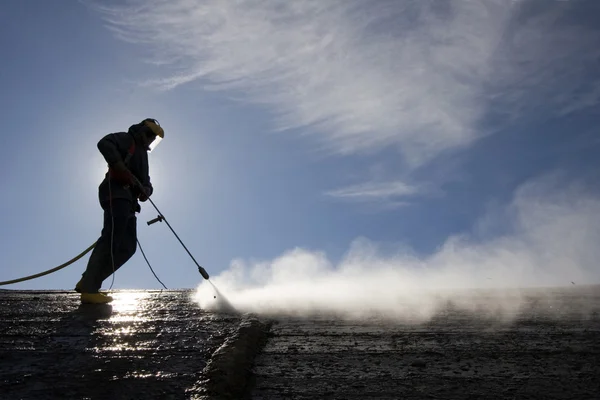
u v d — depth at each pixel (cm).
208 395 240
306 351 330
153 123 617
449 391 251
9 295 643
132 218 603
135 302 557
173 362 293
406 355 319
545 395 244
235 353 300
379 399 241
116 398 240
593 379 266
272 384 263
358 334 382
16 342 342
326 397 244
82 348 325
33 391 248
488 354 319
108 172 586
